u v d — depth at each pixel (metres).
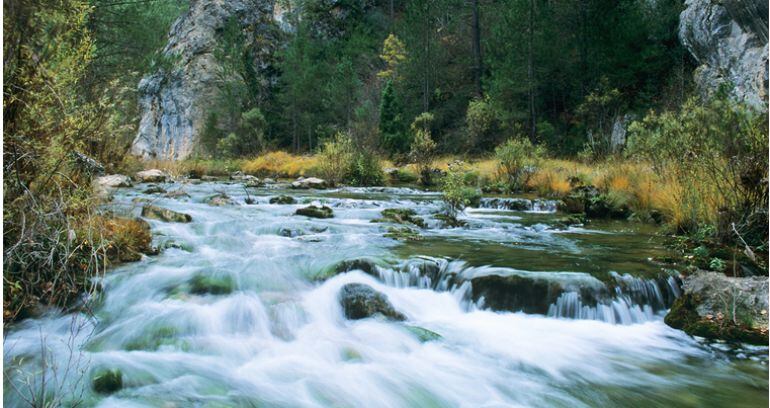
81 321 3.90
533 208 10.28
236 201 10.28
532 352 3.81
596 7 23.25
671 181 7.86
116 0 12.71
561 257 5.43
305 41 36.38
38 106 3.65
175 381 3.19
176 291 4.41
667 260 5.22
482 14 31.20
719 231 5.64
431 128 27.47
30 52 3.71
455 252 5.71
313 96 33.06
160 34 15.35
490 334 4.12
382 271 5.03
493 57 25.27
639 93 21.55
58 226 3.96
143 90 37.12
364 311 4.39
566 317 4.41
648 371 3.51
